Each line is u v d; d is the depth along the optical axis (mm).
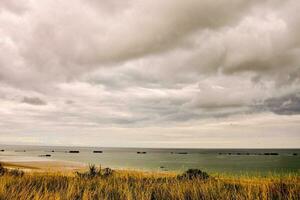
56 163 71312
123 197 7590
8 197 6684
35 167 49500
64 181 10641
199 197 7430
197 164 97062
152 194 8102
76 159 114438
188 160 132000
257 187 7648
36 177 11391
